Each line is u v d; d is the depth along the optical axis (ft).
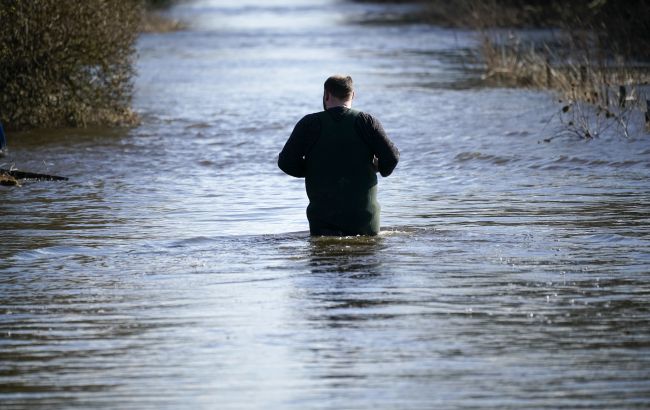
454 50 365.81
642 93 204.74
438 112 202.90
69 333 71.10
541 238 97.60
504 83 256.93
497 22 408.67
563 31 297.94
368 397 58.70
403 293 79.00
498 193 123.75
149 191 130.00
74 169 148.05
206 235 102.68
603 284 81.00
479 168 143.54
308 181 99.04
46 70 189.57
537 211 111.86
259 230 104.94
